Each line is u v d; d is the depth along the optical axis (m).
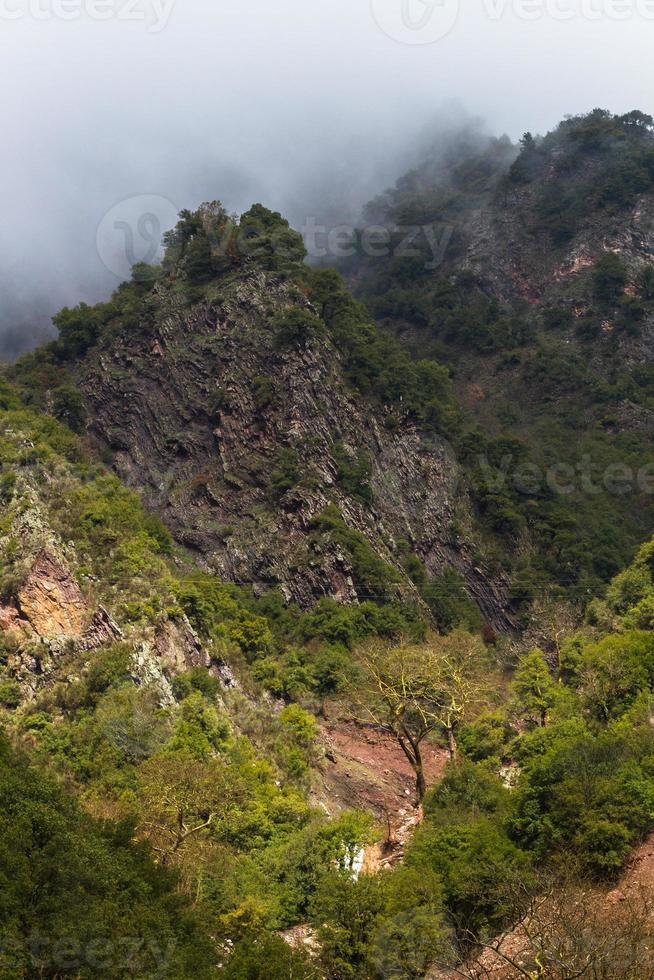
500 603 126.94
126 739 74.62
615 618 103.94
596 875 57.56
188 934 51.78
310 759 84.25
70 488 108.56
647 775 61.81
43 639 85.38
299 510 125.12
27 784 54.69
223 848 65.56
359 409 135.62
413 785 85.44
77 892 48.09
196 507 130.38
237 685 91.94
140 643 86.12
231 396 136.50
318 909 55.84
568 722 76.19
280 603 117.50
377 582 118.31
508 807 65.31
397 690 88.19
